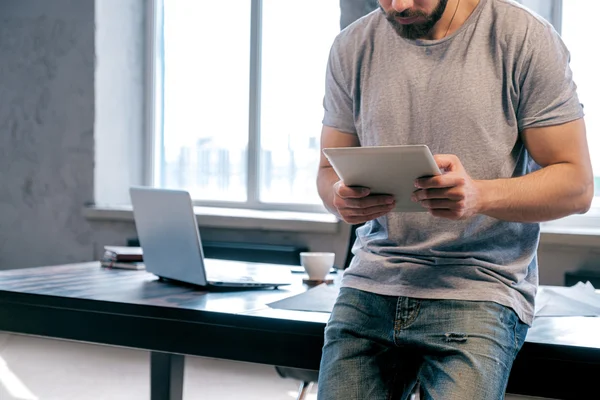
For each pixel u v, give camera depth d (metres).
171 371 2.27
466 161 1.56
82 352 4.45
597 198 3.85
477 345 1.43
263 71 4.74
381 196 1.47
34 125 4.90
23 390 3.73
